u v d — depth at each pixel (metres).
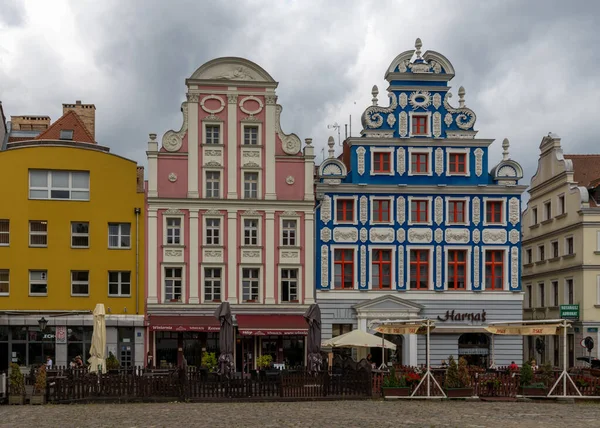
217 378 33.19
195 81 49.69
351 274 50.75
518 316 51.44
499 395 33.84
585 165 60.53
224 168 49.69
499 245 51.66
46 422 24.47
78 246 48.22
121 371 37.50
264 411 27.81
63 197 48.38
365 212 50.91
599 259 53.81
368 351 50.47
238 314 49.03
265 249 49.59
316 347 37.72
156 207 48.88
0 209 47.59
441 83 51.97
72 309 47.78
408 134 51.62
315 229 50.38
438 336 50.88
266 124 50.22
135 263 48.44
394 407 29.58
